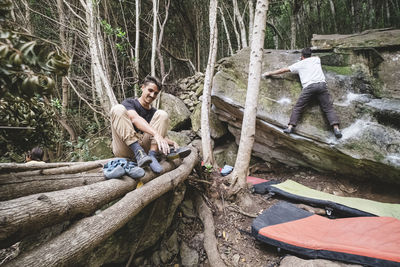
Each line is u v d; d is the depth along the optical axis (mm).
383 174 3025
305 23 10789
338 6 10797
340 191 3336
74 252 1024
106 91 4633
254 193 3068
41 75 686
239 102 4043
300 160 3953
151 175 1979
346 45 3945
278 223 2125
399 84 3377
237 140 4625
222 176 3326
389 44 3633
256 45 2926
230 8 9477
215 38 3932
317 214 2516
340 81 3658
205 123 3789
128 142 1887
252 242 2217
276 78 3990
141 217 2203
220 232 2369
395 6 9852
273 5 8273
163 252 2275
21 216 899
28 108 1368
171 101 5641
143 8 7938
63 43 5059
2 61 597
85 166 1751
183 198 2775
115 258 1982
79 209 1236
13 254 2260
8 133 1354
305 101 3385
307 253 1723
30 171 1422
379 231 1802
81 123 6262
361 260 1521
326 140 3271
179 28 9078
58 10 4996
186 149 2197
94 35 4500
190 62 8680
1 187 1153
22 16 4637
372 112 3213
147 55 8281
